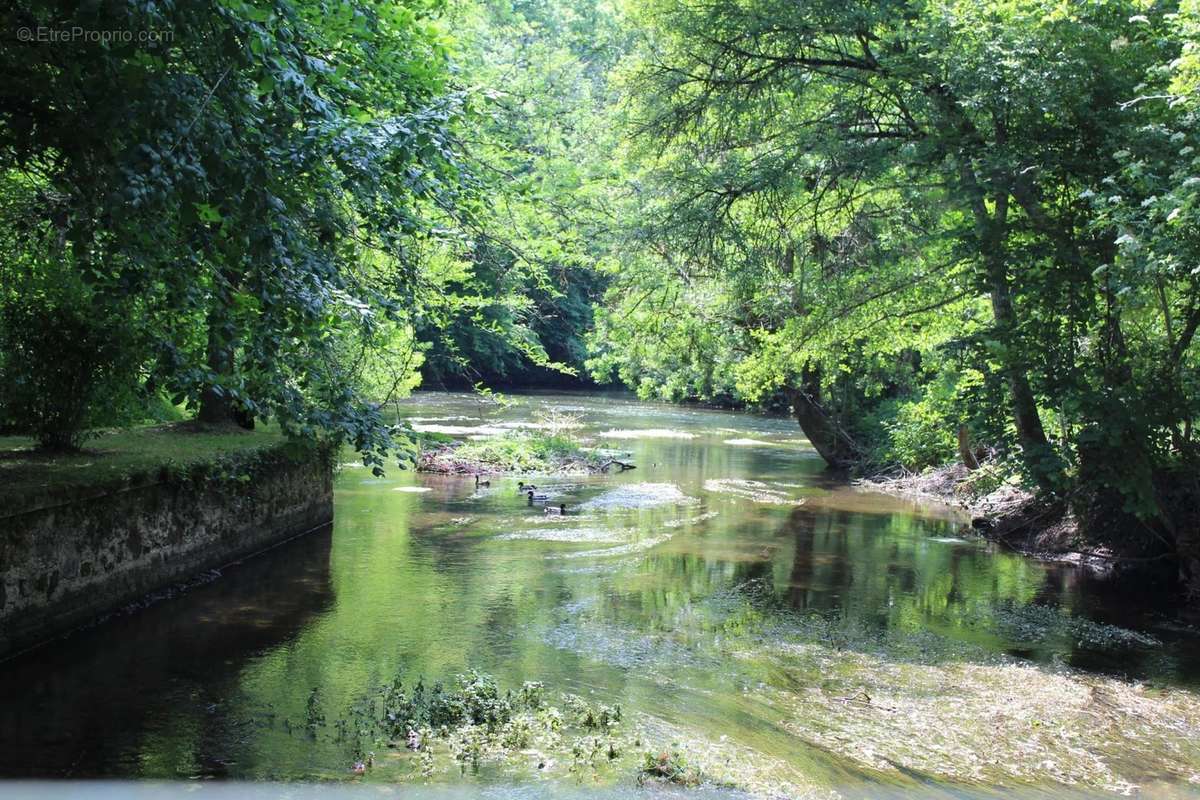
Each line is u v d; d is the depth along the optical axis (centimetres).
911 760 637
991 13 1204
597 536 1380
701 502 1728
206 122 552
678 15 1521
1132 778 622
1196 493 1182
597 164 1622
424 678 758
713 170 1568
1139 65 1159
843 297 1587
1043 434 1368
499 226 1039
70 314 920
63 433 973
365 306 647
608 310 2102
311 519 1362
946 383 1727
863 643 902
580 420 3406
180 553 1016
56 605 812
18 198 826
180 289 589
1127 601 1103
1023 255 1225
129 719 656
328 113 595
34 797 531
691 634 912
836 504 1756
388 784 562
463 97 700
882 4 1332
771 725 688
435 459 2125
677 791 566
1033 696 770
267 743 621
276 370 657
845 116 1483
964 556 1325
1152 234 965
